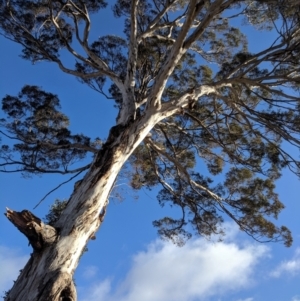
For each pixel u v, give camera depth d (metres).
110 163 8.05
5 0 11.36
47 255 6.75
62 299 6.43
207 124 11.78
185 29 8.08
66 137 11.80
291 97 9.20
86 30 10.78
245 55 9.98
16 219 6.73
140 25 11.66
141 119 8.68
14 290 6.46
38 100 11.84
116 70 12.10
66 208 7.55
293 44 8.93
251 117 9.84
